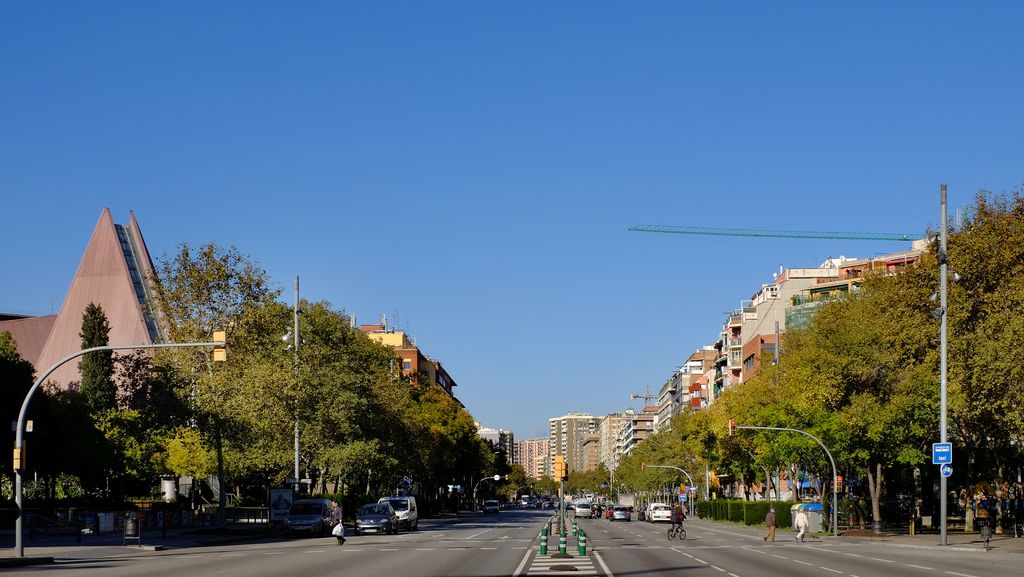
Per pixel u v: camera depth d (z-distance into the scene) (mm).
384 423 89312
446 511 160875
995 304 52344
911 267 57562
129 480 94375
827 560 38438
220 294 64438
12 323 155625
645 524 100625
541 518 121125
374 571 31547
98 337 103562
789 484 116500
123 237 146500
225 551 44406
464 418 132625
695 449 115625
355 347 85438
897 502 90625
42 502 72250
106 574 29734
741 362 144875
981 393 50938
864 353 61281
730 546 50625
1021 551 44750
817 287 128375
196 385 62219
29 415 73000
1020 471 75500
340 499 79500
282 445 76062
